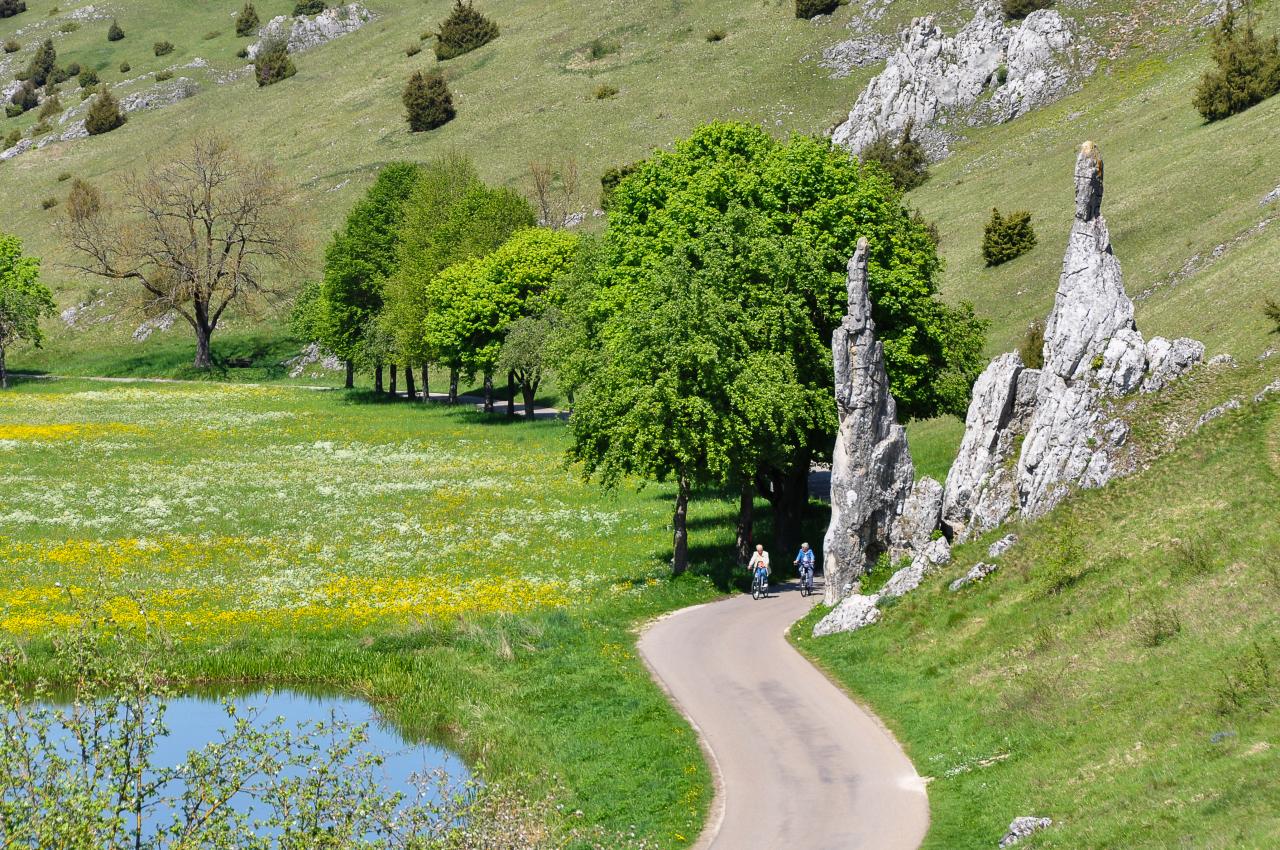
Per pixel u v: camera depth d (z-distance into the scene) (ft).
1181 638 86.43
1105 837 64.80
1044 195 292.61
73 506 203.72
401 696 112.88
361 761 63.00
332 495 217.36
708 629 131.13
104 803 52.75
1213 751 70.13
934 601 116.26
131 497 212.64
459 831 64.75
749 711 101.40
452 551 174.50
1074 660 91.61
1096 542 106.93
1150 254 227.81
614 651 121.80
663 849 74.84
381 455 262.67
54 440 276.41
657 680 111.96
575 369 178.09
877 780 84.58
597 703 106.73
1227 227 213.66
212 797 58.18
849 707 101.35
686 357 145.89
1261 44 276.21
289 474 238.68
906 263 176.24
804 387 156.04
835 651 116.47
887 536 132.67
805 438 156.56
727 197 173.78
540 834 73.20
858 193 169.48
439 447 272.51
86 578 155.33
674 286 150.51
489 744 99.30
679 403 147.33
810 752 90.94
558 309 288.30
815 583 157.07
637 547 175.52
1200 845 59.47
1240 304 174.70
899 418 173.37
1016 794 76.18
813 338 159.53
